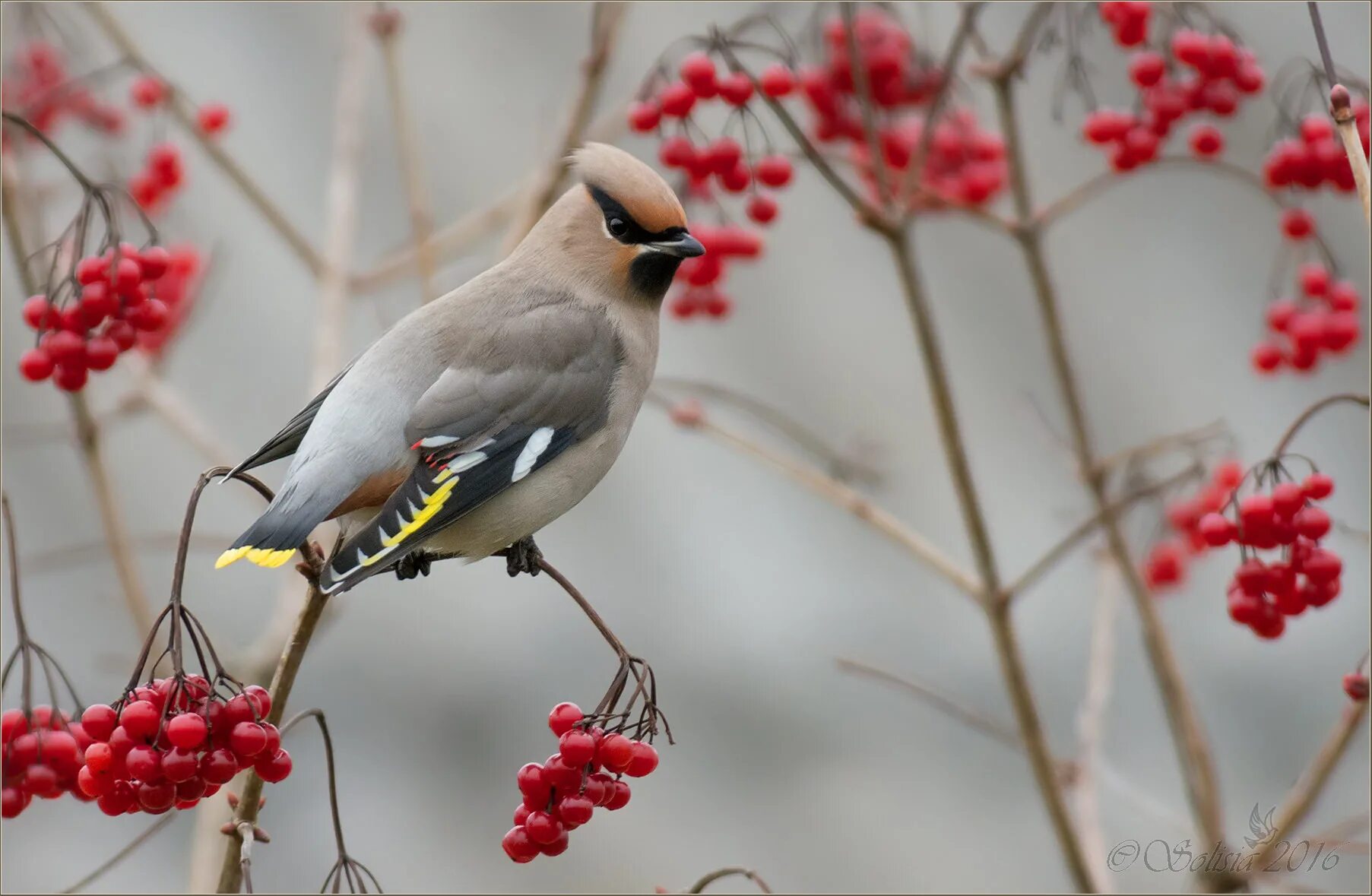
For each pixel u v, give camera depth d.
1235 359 13.98
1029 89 13.47
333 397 7.57
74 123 10.80
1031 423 13.93
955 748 13.49
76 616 12.83
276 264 13.40
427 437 7.52
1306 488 7.41
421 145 13.79
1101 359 14.03
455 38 14.12
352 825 13.09
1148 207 14.23
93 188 7.43
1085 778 9.05
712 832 13.16
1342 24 13.42
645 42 13.69
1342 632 13.34
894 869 13.01
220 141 11.30
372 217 13.64
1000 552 13.77
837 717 13.52
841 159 9.47
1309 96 8.64
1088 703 9.27
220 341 13.22
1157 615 8.62
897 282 14.30
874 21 9.76
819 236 14.36
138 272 7.44
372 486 7.41
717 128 12.23
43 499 12.85
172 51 13.53
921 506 13.91
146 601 8.99
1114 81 13.18
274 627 9.27
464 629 13.64
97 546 9.16
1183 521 9.52
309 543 6.83
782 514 13.93
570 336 8.05
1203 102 8.89
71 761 5.79
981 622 13.80
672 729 13.42
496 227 10.45
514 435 7.75
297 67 13.88
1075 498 13.80
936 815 13.27
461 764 13.41
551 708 13.47
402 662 13.55
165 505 13.08
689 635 13.62
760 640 13.66
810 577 13.84
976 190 10.20
